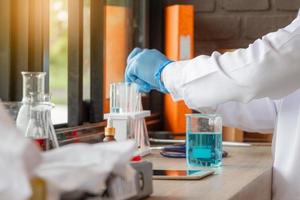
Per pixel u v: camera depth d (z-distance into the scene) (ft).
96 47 6.44
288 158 5.25
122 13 7.55
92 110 6.44
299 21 5.18
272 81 4.62
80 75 6.11
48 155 2.32
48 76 5.50
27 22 5.28
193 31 8.05
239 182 4.07
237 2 8.16
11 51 5.24
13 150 2.04
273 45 4.65
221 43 8.24
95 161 2.33
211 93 4.77
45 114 4.17
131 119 5.39
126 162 2.60
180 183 3.94
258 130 6.27
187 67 4.90
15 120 4.14
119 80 7.38
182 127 8.02
